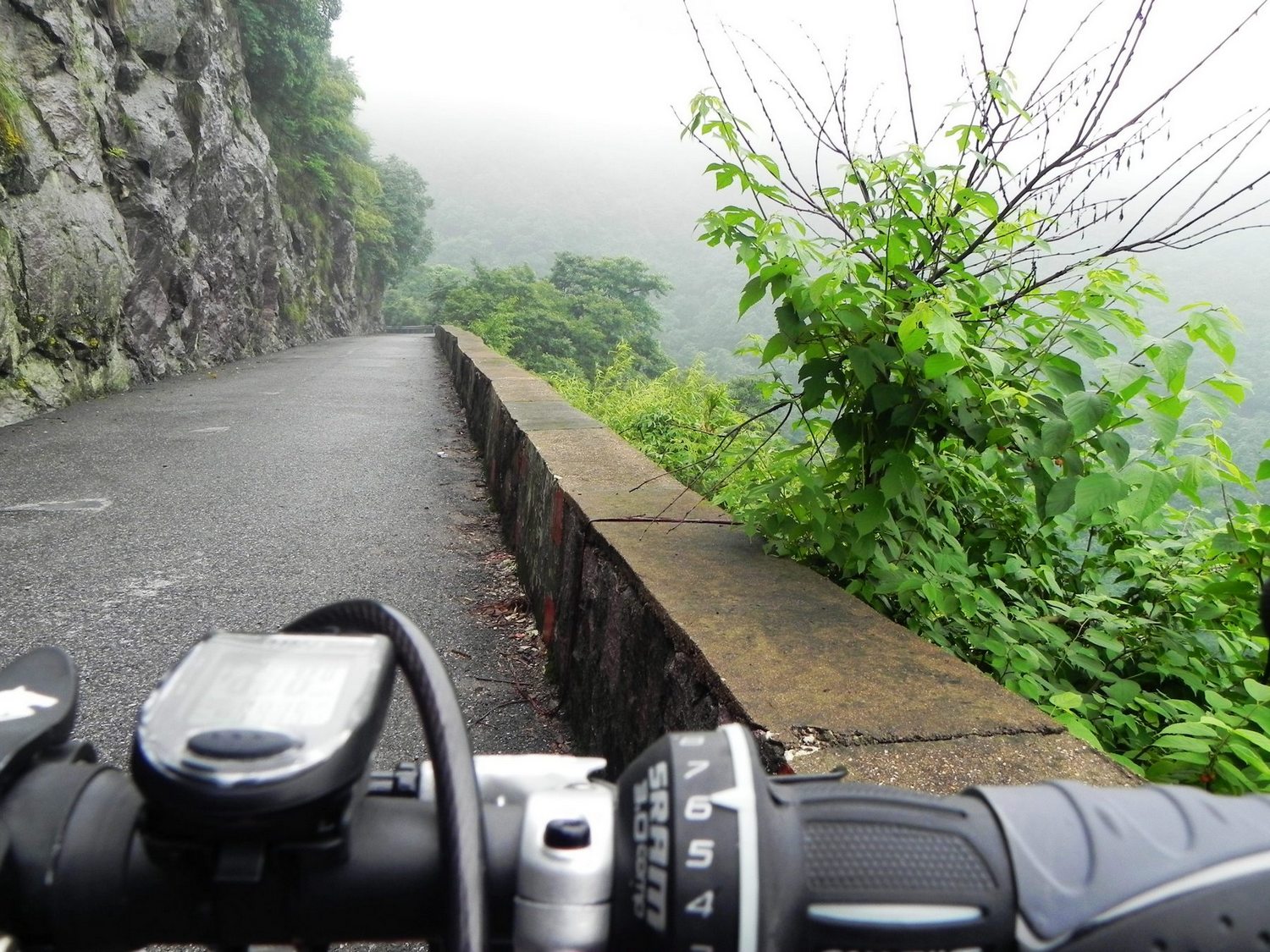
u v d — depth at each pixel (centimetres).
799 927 57
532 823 61
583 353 5534
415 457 778
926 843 60
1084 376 254
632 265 7525
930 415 251
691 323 19838
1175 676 278
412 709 301
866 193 254
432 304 8700
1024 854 59
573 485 338
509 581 449
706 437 662
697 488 345
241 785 48
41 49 1036
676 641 202
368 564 466
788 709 164
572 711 292
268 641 60
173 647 353
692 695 190
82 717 295
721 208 264
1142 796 62
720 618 205
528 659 353
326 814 53
